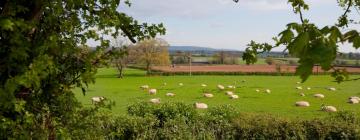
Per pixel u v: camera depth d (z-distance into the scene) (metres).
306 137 20.09
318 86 71.69
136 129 20.17
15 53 4.02
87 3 5.09
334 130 19.83
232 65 139.12
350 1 3.50
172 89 65.69
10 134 4.34
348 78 3.04
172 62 147.12
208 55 175.62
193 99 51.94
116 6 5.38
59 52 4.75
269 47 4.00
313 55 1.89
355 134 19.52
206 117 21.73
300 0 3.29
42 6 4.52
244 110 41.31
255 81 86.38
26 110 4.66
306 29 2.10
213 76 104.56
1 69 4.14
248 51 4.04
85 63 4.85
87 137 5.28
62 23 4.80
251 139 20.58
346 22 3.58
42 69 3.81
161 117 22.08
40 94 4.80
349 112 21.75
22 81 3.72
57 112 5.07
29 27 4.19
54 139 4.88
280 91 61.69
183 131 20.67
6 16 4.04
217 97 53.75
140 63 111.69
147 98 52.66
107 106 5.48
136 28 5.86
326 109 40.03
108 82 83.06
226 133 20.94
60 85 4.79
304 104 43.94
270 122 20.61
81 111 5.29
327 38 1.99
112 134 6.75
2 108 4.23
